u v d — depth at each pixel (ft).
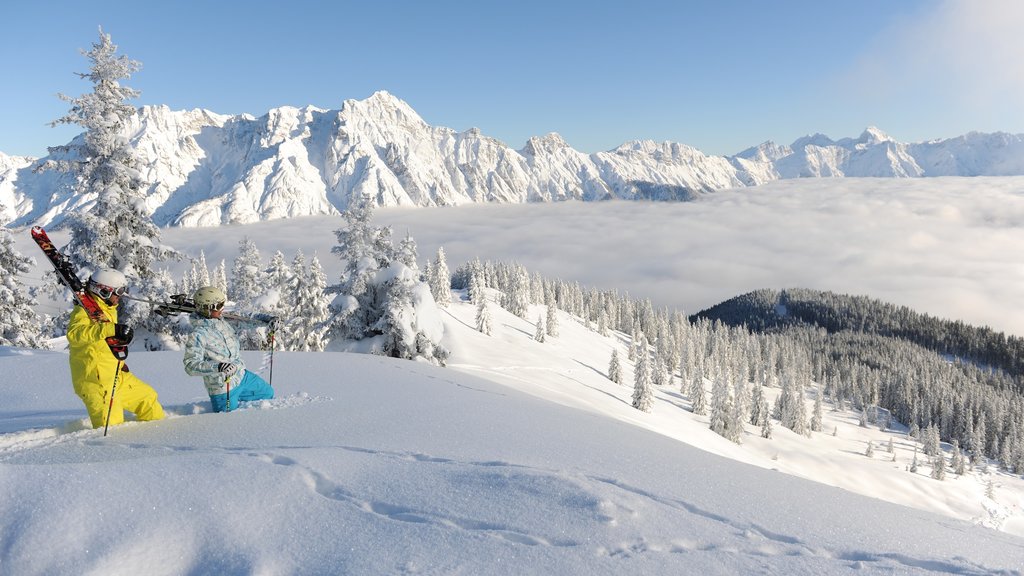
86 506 9.32
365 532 9.41
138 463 11.12
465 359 237.04
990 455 412.36
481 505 10.46
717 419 274.57
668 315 582.35
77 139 70.08
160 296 68.28
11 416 19.22
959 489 315.58
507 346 294.05
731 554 9.36
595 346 400.88
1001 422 411.34
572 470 12.94
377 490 11.00
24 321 89.66
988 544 11.19
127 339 16.22
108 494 9.75
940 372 572.10
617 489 11.55
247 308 113.19
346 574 8.32
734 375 459.32
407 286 79.66
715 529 10.27
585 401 204.95
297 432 15.46
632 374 354.13
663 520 10.34
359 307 81.10
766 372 521.24
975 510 288.51
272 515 9.78
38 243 15.69
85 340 15.69
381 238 86.69
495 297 453.17
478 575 8.33
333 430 15.78
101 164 65.98
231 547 8.95
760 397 333.21
